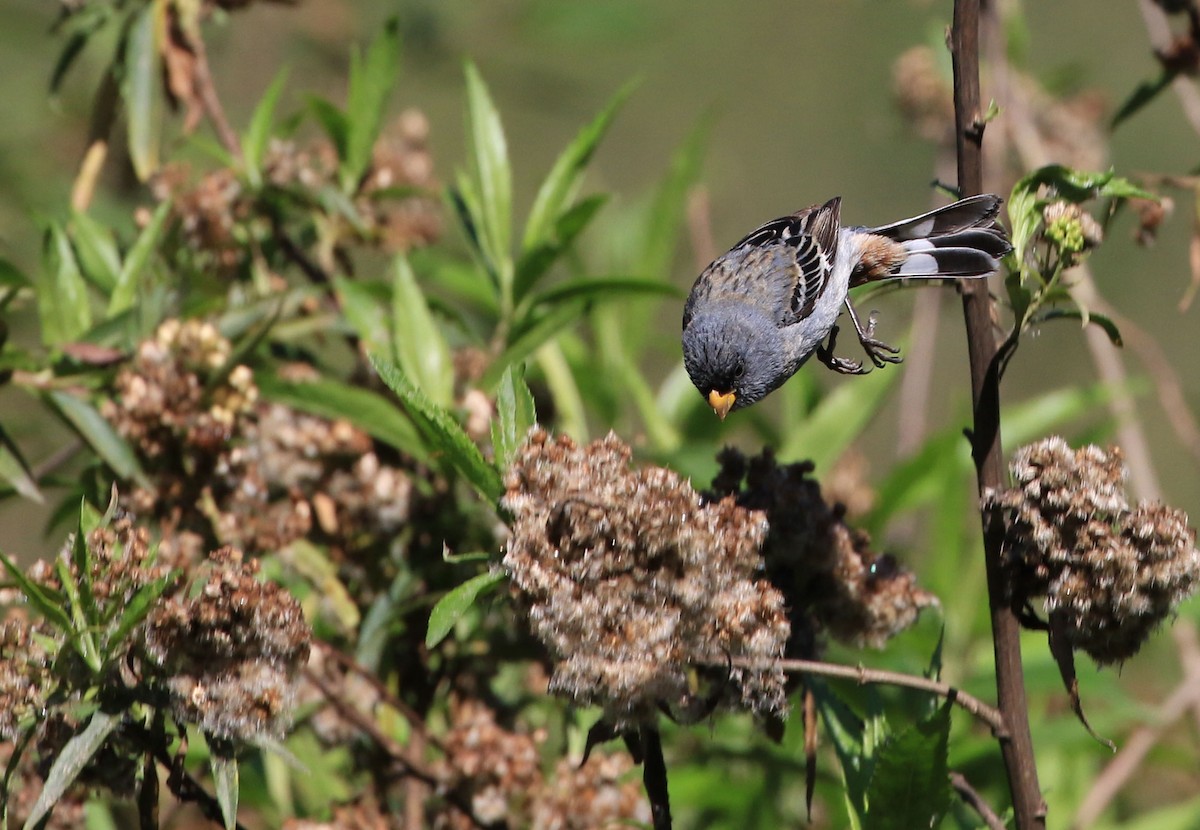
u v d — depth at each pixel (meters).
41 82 16.19
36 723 6.25
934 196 21.62
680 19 21.28
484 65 18.70
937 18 22.80
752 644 6.20
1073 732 10.37
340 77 18.38
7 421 11.77
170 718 6.50
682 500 6.05
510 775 8.52
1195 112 11.12
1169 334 22.83
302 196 10.53
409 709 8.93
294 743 9.59
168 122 13.96
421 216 11.29
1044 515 6.25
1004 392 22.67
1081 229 6.39
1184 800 13.18
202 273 10.03
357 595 9.52
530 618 6.21
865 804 7.01
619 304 12.62
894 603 7.45
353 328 9.92
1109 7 23.69
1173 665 14.12
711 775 10.09
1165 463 22.44
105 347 9.11
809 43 23.80
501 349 10.48
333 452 9.07
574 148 10.90
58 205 14.24
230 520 8.65
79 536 6.32
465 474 6.48
